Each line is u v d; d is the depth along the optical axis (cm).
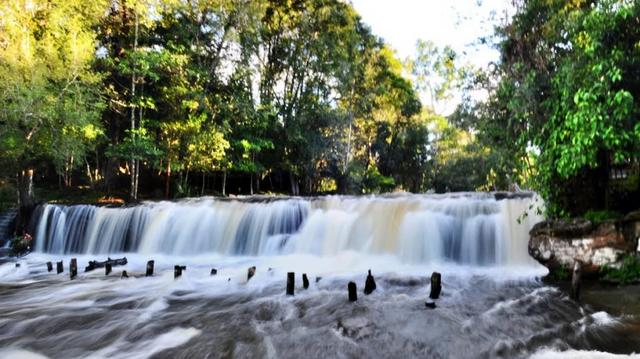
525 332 575
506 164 1195
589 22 697
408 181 4125
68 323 659
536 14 906
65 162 1998
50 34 1662
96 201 1900
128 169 2517
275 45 2967
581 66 739
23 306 766
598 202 890
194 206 1658
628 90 712
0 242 1669
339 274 1035
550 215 922
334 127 2958
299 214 1559
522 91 877
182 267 1041
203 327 633
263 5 2581
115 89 2220
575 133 719
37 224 1703
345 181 3098
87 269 1126
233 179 2997
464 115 1253
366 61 3309
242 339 574
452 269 1086
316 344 548
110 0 2012
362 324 629
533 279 919
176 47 2194
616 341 525
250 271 970
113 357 522
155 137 2203
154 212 1622
